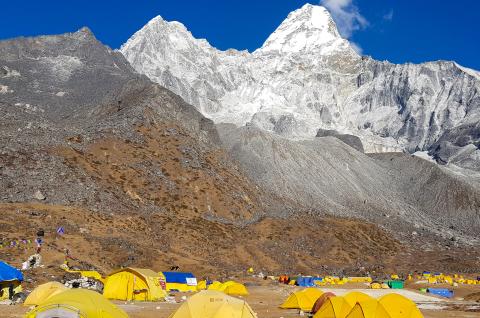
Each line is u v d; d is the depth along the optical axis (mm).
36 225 83062
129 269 49562
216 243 113875
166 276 67000
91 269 67000
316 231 146875
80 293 26109
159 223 111000
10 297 41750
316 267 121500
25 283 50188
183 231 112188
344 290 81562
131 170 130000
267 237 131125
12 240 70438
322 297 43875
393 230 182875
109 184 119562
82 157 125188
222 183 147875
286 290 77625
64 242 78250
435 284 107500
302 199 193375
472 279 127188
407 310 36688
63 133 136125
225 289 68062
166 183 132000
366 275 122750
